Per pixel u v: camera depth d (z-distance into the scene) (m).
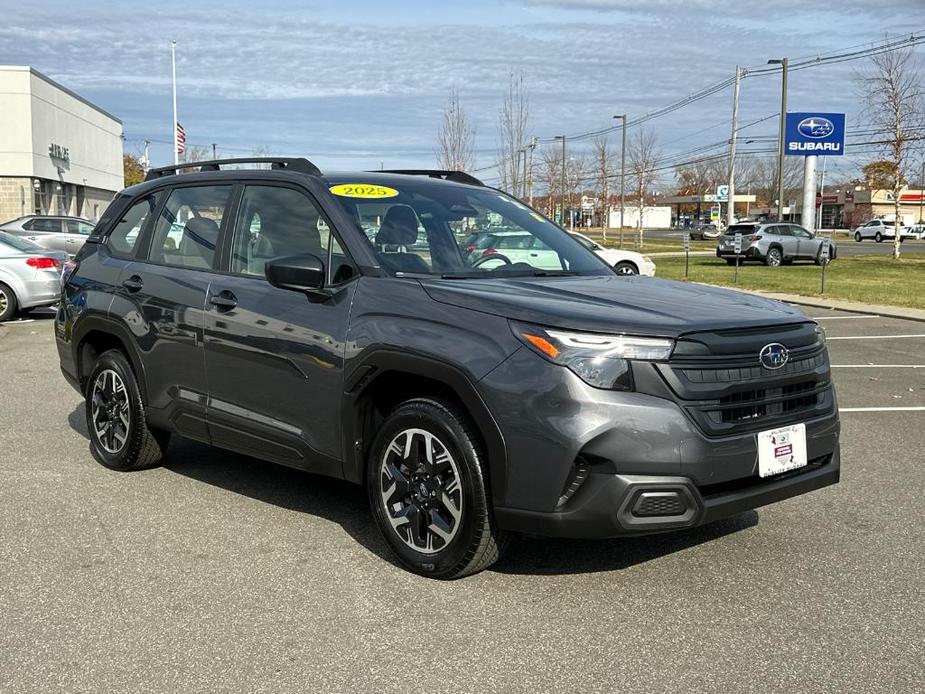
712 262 37.47
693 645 3.45
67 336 6.04
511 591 3.94
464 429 3.83
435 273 4.41
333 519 4.87
